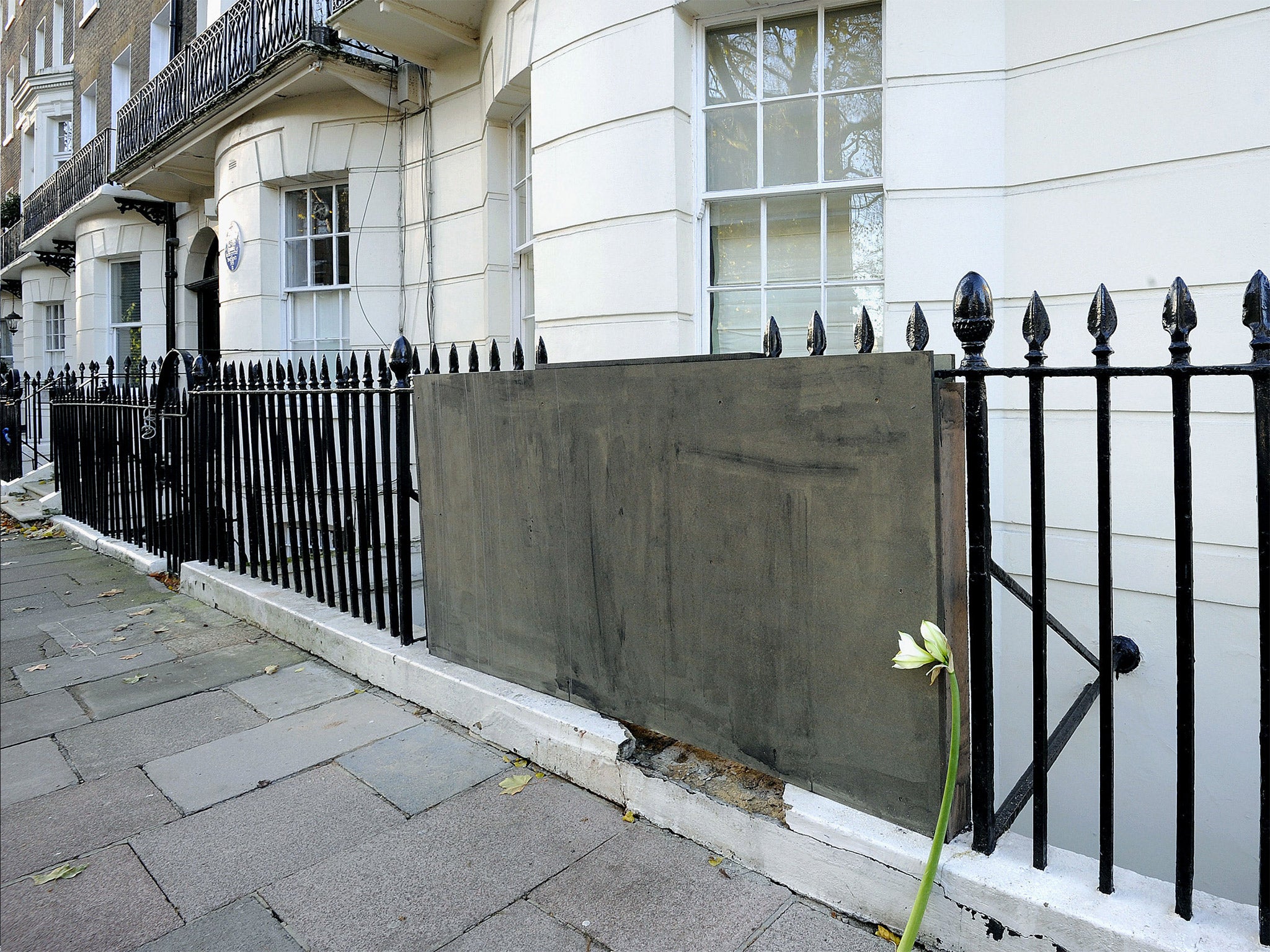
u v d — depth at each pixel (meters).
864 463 2.08
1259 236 3.59
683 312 5.02
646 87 5.01
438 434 3.52
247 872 2.45
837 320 4.90
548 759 2.97
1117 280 3.97
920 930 2.00
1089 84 4.00
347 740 3.32
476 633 3.44
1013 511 4.29
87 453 7.91
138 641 4.74
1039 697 1.92
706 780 2.56
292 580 5.29
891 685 2.09
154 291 13.30
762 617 2.36
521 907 2.23
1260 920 1.66
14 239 18.56
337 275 8.64
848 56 4.80
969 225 4.35
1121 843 4.02
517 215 7.08
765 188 4.96
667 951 2.02
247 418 5.12
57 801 2.92
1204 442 3.74
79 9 16.78
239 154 9.06
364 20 6.88
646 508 2.66
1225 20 3.63
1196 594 3.80
